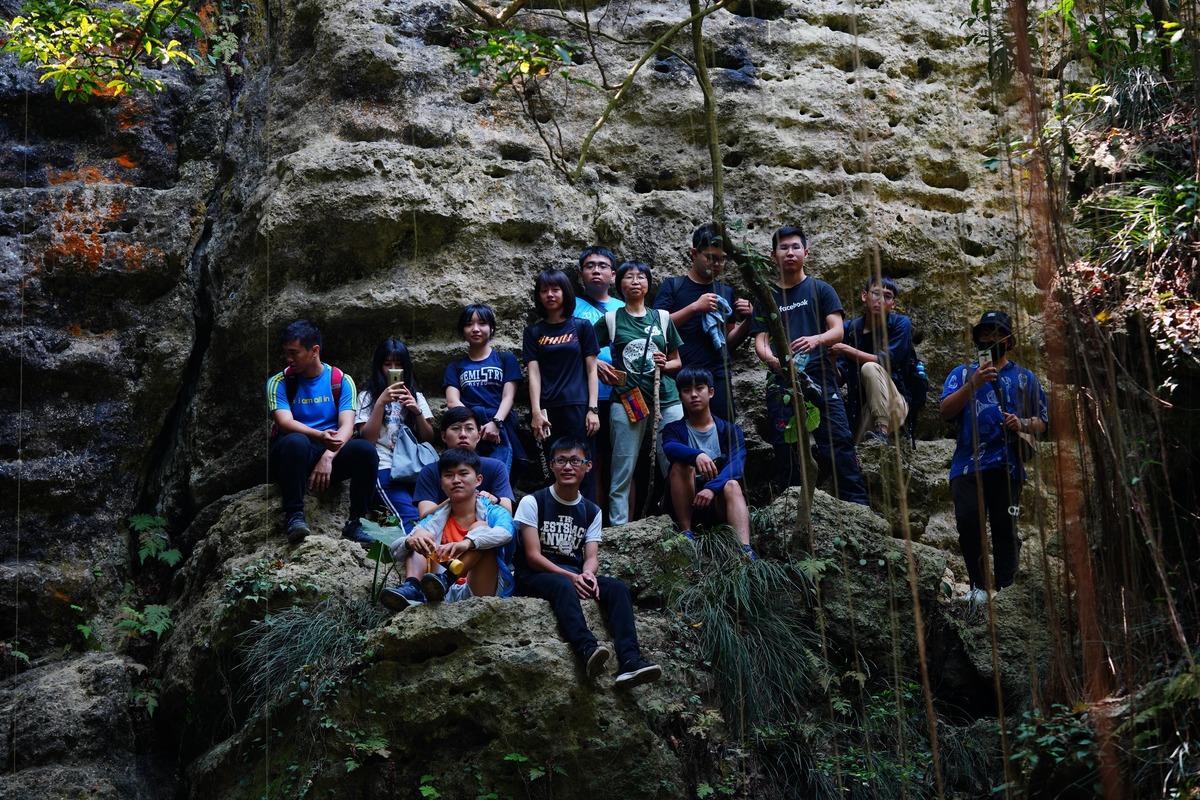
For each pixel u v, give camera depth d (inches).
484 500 238.4
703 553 262.4
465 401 284.2
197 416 312.3
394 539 232.5
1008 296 234.2
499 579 235.9
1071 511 165.3
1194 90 219.1
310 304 305.7
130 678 269.4
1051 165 172.1
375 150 309.4
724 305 287.6
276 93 333.4
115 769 256.8
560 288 282.7
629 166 335.3
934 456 320.8
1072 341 175.3
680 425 275.3
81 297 311.3
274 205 306.8
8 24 284.2
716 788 231.0
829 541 262.8
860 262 326.6
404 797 219.8
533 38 242.2
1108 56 254.2
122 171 326.0
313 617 244.4
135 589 300.8
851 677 254.1
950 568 309.3
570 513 239.8
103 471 305.9
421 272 308.7
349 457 272.7
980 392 265.4
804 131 339.3
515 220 314.3
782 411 276.5
